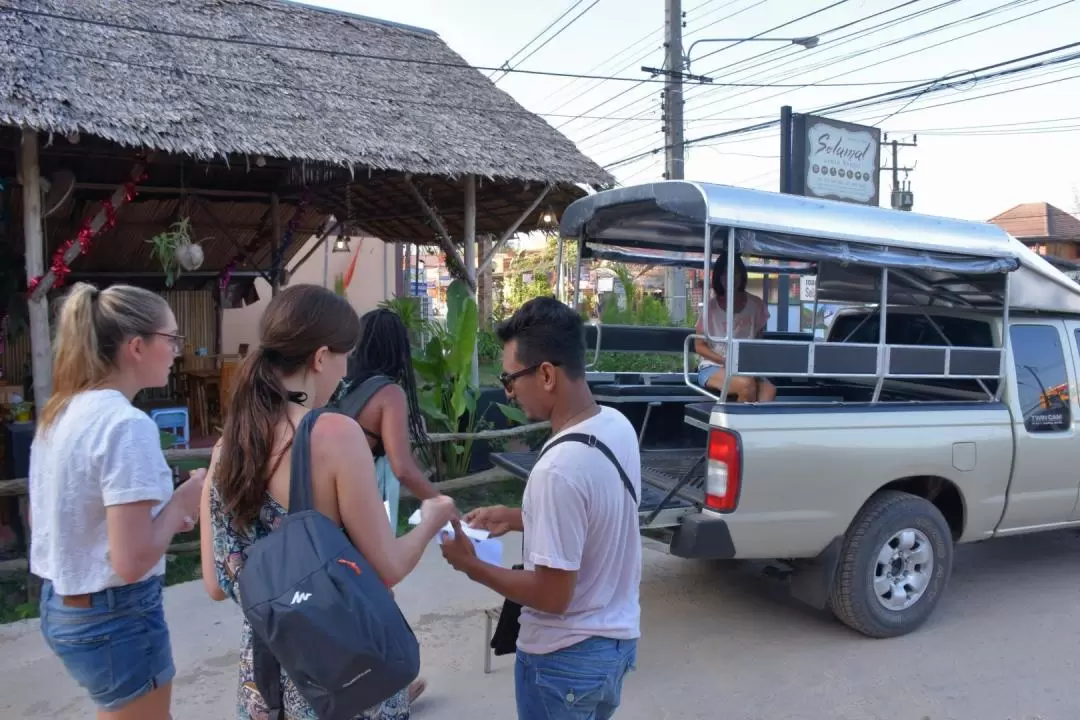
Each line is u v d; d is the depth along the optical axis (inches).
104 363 89.7
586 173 337.7
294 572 66.4
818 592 173.2
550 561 77.4
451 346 302.4
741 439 156.9
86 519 87.0
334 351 79.4
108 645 89.4
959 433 181.9
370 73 372.8
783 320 366.3
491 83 417.7
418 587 204.1
